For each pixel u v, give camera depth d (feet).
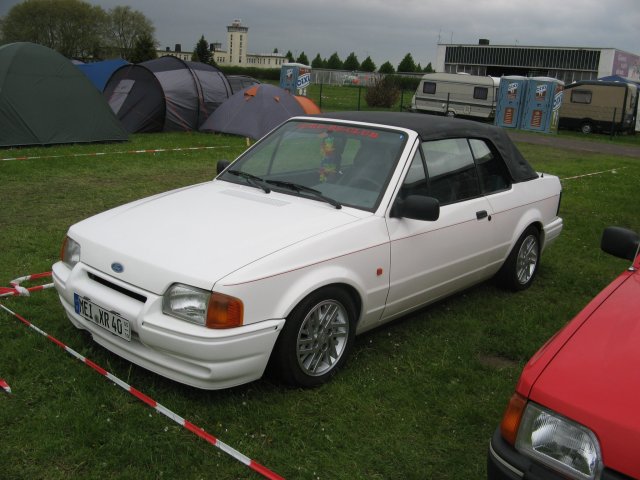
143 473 9.11
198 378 10.28
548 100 88.12
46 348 12.46
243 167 14.93
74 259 12.16
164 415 10.51
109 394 11.00
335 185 13.41
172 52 321.11
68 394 11.03
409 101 132.05
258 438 10.21
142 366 10.98
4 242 19.74
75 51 249.75
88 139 43.60
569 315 16.58
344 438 10.37
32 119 40.42
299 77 89.10
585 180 42.73
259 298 10.34
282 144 15.05
